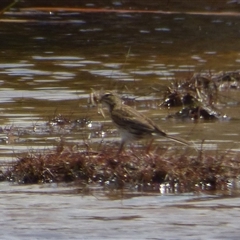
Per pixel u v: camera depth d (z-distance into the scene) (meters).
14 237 12.85
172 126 20.58
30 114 21.69
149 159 16.09
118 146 17.77
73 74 27.84
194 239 12.77
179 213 14.02
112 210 14.16
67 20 41.97
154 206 14.41
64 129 20.08
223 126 20.64
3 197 14.86
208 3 48.06
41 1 47.72
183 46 34.59
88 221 13.59
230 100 23.98
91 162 16.09
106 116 21.56
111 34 37.78
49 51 33.03
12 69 28.72
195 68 28.88
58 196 14.98
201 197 15.00
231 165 16.14
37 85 25.80
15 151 17.80
